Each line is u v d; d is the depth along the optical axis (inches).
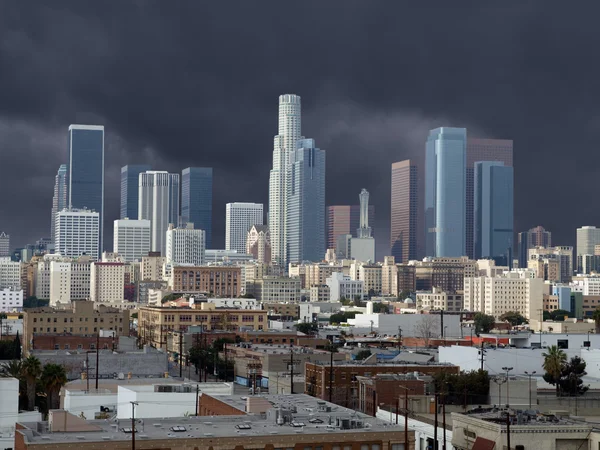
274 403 6929.1
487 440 5807.1
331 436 5546.3
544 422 5920.3
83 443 5167.3
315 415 6289.4
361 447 5590.6
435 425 6491.1
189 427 5743.1
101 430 5629.9
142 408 7834.6
